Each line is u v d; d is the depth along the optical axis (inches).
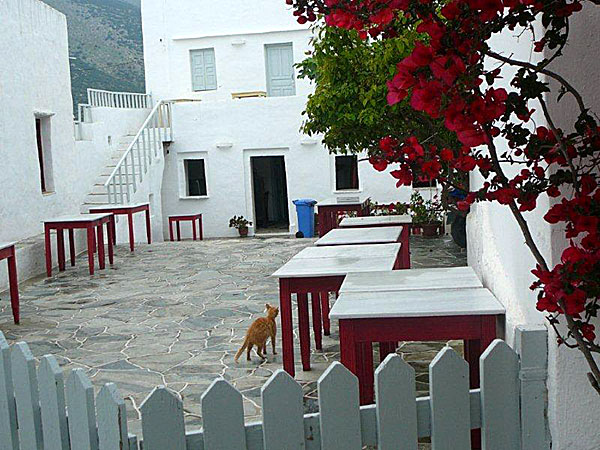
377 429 96.3
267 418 94.7
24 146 492.1
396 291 154.0
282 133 774.5
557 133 84.7
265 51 871.7
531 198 88.1
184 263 491.5
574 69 97.5
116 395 95.4
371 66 270.8
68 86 589.9
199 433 96.5
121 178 644.7
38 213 511.5
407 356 230.2
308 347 220.5
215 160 790.5
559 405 97.4
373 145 291.7
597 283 81.7
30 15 511.2
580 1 94.4
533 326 100.2
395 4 84.2
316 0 97.5
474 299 141.3
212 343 267.3
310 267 199.8
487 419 98.3
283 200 909.2
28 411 108.6
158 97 887.7
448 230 608.4
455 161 90.3
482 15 78.5
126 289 397.1
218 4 868.0
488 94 81.8
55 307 353.7
